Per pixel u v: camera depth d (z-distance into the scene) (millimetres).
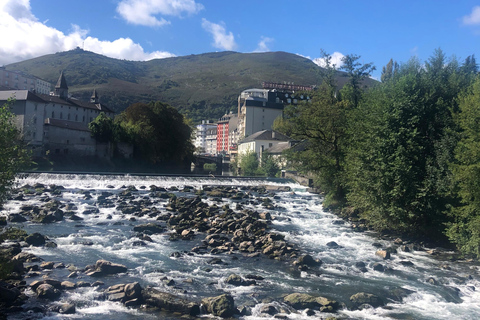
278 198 55219
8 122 17016
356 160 35344
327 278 21688
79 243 26594
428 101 32719
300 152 46250
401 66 41500
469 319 16953
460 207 27031
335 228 35906
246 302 17453
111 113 165375
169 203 44031
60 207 40125
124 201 45906
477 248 25875
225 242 28344
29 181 58938
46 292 16734
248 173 104625
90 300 16922
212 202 49062
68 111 139625
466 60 46531
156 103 123000
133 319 15453
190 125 146000
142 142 114438
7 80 193125
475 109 26109
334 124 42250
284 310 16828
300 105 49312
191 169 137000
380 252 26750
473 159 25125
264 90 192875
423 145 31656
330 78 76688
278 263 24156
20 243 25344
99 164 107562
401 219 31719
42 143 95438
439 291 20141
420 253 28125
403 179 30547
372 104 36531
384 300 18656
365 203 34406
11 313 15188
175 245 27500
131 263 22750
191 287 19234
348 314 16906
